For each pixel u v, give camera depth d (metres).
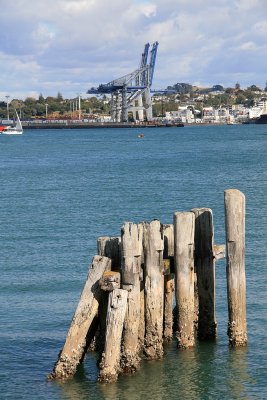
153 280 30.12
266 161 154.62
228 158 166.75
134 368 29.97
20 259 53.62
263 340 34.56
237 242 31.58
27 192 101.50
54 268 50.47
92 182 115.12
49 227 68.88
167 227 31.91
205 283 33.03
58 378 30.53
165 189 102.75
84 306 29.67
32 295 43.56
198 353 32.53
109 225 70.38
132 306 29.36
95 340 32.53
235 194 31.27
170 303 32.91
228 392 30.20
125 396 29.44
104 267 29.36
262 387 30.59
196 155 180.88
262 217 70.81
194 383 30.52
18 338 36.09
